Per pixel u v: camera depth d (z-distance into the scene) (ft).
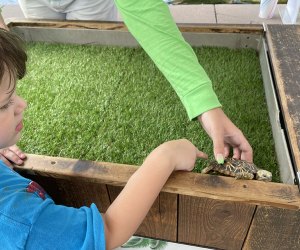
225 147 2.47
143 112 3.53
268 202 1.91
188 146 2.10
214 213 2.18
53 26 4.77
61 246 1.50
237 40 4.37
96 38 4.77
